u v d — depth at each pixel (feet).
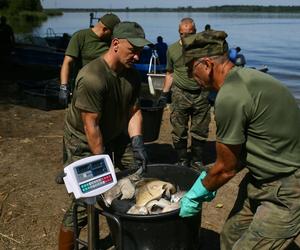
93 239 9.04
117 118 11.36
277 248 8.54
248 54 85.66
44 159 20.01
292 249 12.78
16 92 36.11
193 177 10.67
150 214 9.00
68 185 8.11
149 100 20.08
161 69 38.19
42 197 16.22
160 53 41.98
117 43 10.38
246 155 8.41
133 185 10.35
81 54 17.49
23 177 17.95
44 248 13.21
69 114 11.38
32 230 14.10
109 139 11.72
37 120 27.32
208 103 18.16
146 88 34.30
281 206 8.38
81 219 11.13
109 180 8.45
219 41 8.20
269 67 67.77
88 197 8.21
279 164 8.19
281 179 8.29
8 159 19.88
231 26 224.94
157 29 189.06
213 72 8.32
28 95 30.63
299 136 8.21
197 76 8.55
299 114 8.26
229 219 9.75
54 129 25.38
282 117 7.99
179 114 18.25
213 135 23.98
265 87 7.93
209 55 8.23
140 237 9.17
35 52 49.83
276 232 8.39
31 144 22.07
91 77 10.25
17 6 213.87
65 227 11.31
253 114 7.91
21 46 51.34
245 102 7.81
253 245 8.60
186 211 8.92
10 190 16.74
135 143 11.44
